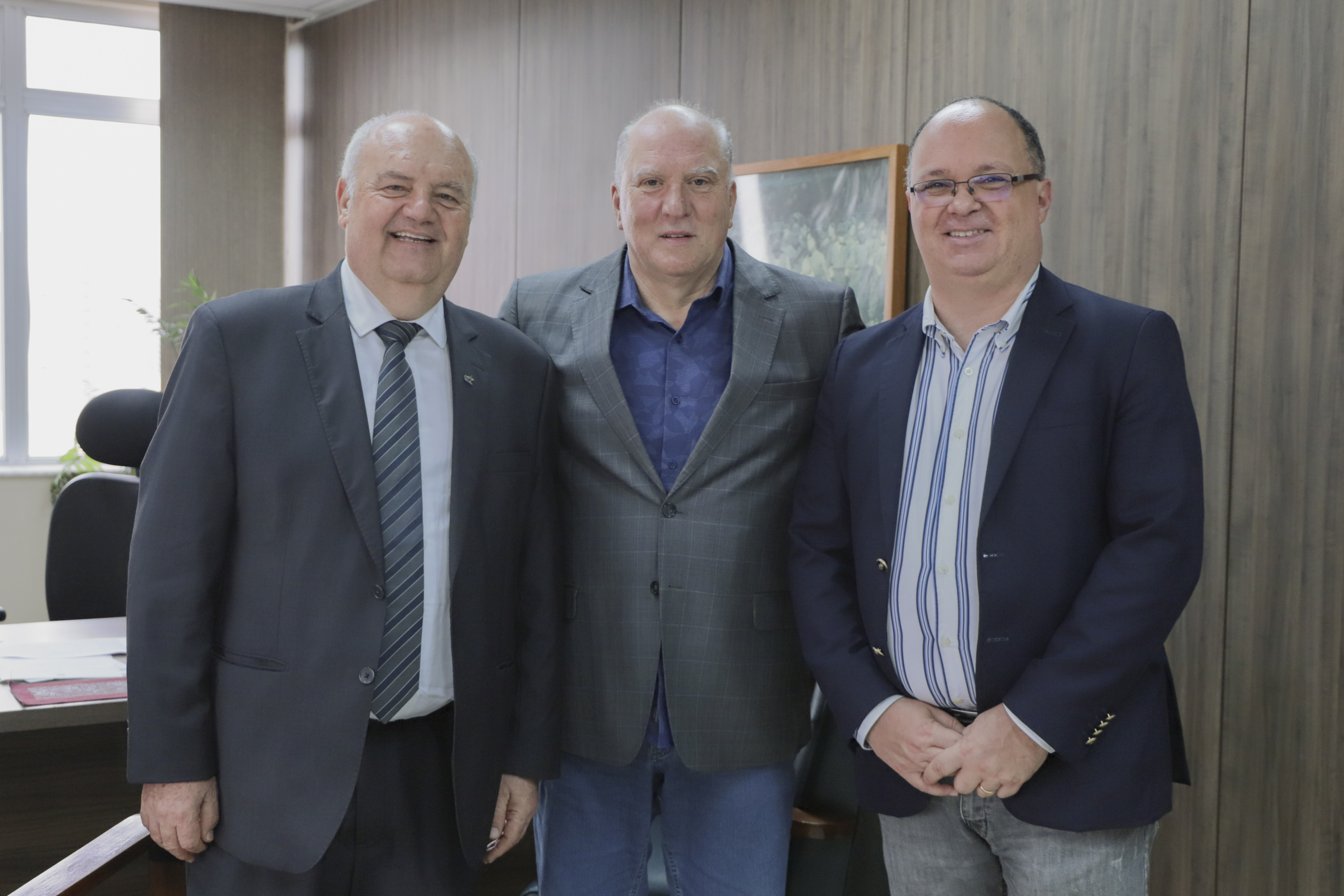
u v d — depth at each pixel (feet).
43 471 21.20
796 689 6.71
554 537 6.33
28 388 22.02
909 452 5.77
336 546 5.42
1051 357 5.50
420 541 5.58
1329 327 8.29
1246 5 8.75
